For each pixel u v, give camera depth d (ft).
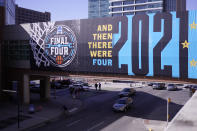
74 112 96.48
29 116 88.43
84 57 87.66
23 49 106.42
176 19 69.00
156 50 72.74
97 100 124.67
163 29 71.20
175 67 69.82
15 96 115.75
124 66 79.00
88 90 165.17
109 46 81.61
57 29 93.81
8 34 111.34
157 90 164.25
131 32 76.95
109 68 82.17
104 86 194.08
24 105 108.99
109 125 74.74
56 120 83.66
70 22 90.17
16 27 107.96
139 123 76.28
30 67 104.17
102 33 82.94
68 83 194.08
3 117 86.17
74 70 90.33
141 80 76.59
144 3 404.77
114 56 80.79
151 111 94.63
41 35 98.94
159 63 72.43
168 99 65.21
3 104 109.50
